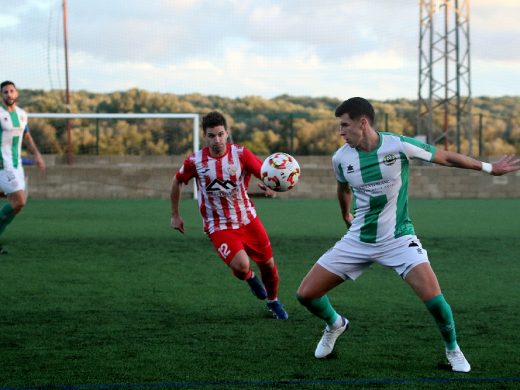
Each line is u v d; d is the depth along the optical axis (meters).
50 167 61.47
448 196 64.81
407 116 115.00
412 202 59.31
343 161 13.02
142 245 30.27
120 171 62.16
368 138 12.72
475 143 110.19
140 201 58.16
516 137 112.31
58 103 111.00
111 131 94.44
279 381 12.00
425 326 16.05
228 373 12.45
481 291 20.36
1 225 27.06
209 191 16.42
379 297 19.39
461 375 12.38
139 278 22.36
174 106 128.75
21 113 26.97
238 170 16.31
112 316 16.98
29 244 30.39
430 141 87.81
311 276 13.10
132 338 14.89
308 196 64.06
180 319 16.72
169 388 11.62
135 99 126.88
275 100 145.38
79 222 40.03
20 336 15.05
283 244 30.95
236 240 16.39
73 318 16.75
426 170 64.69
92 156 89.44
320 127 103.31
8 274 22.98
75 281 21.75
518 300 19.09
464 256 27.39
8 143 26.69
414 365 12.98
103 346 14.24
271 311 17.38
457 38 88.12
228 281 21.84
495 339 14.89
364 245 12.96
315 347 14.22
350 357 13.49
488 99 155.75
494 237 33.53
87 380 12.04
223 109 133.62
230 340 14.74
